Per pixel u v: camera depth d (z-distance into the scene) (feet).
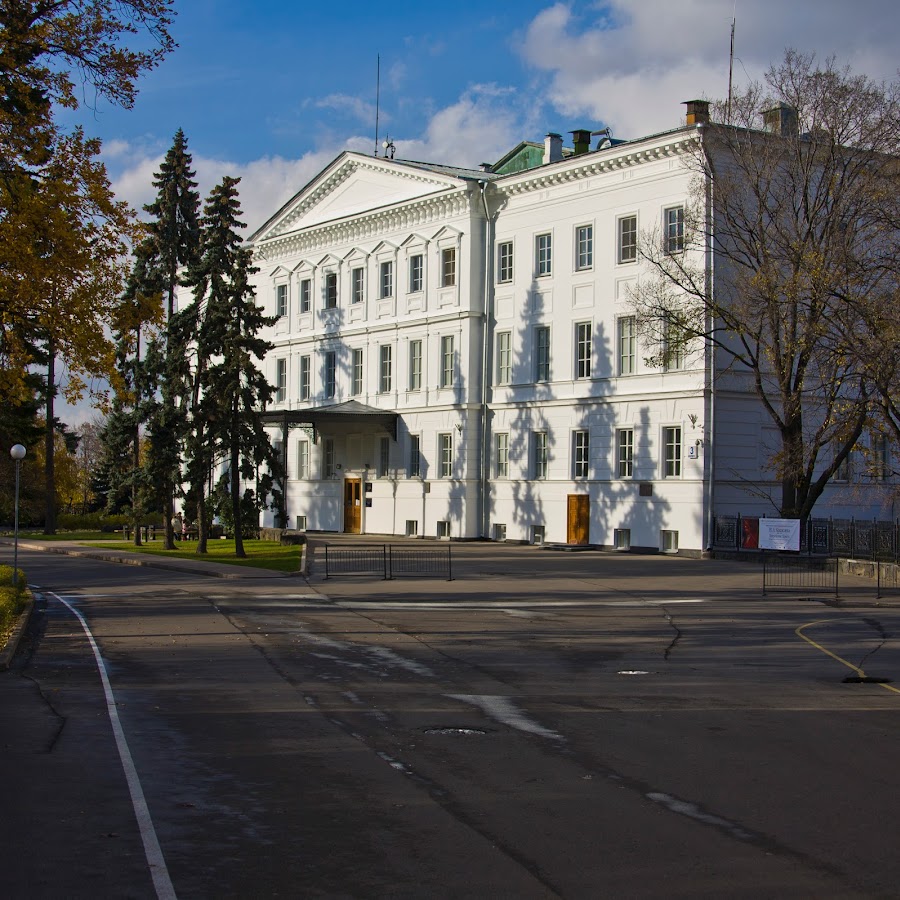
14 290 69.10
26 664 57.57
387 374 205.98
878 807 30.45
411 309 198.80
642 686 52.03
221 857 25.62
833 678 55.11
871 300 117.19
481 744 38.42
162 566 141.28
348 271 214.48
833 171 127.65
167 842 26.71
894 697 49.37
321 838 27.20
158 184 190.60
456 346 188.75
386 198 204.74
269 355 235.20
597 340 166.61
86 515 294.25
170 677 53.26
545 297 175.63
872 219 123.75
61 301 71.46
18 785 32.04
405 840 27.04
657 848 26.53
